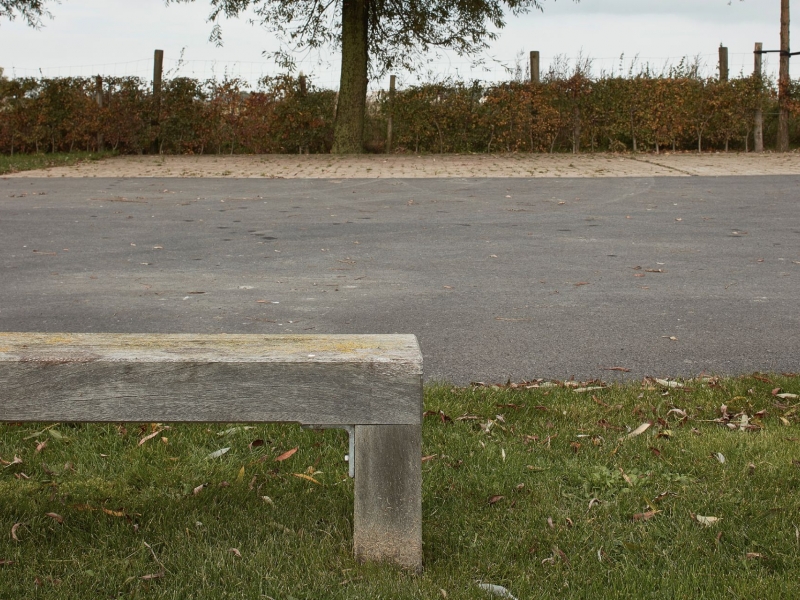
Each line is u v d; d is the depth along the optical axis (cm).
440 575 276
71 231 1030
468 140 2330
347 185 1534
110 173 1762
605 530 305
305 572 276
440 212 1198
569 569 281
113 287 716
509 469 354
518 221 1112
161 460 366
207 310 634
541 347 539
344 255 873
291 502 327
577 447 375
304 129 2328
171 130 2323
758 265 809
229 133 2331
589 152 2312
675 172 1728
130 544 296
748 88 2292
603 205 1259
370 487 273
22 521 312
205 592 265
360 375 260
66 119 2277
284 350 270
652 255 867
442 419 406
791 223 1072
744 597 262
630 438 386
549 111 2280
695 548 292
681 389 449
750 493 332
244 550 291
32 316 614
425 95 2295
